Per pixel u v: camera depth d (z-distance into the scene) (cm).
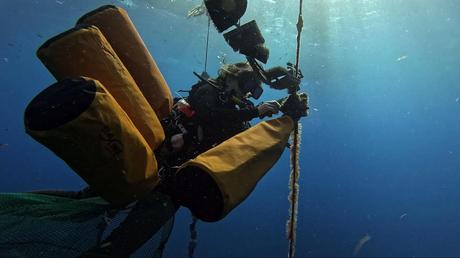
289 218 356
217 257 3253
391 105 6619
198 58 3769
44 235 234
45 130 197
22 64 6019
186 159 310
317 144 12212
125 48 299
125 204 241
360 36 2500
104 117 205
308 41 2561
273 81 333
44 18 3136
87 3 2533
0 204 254
